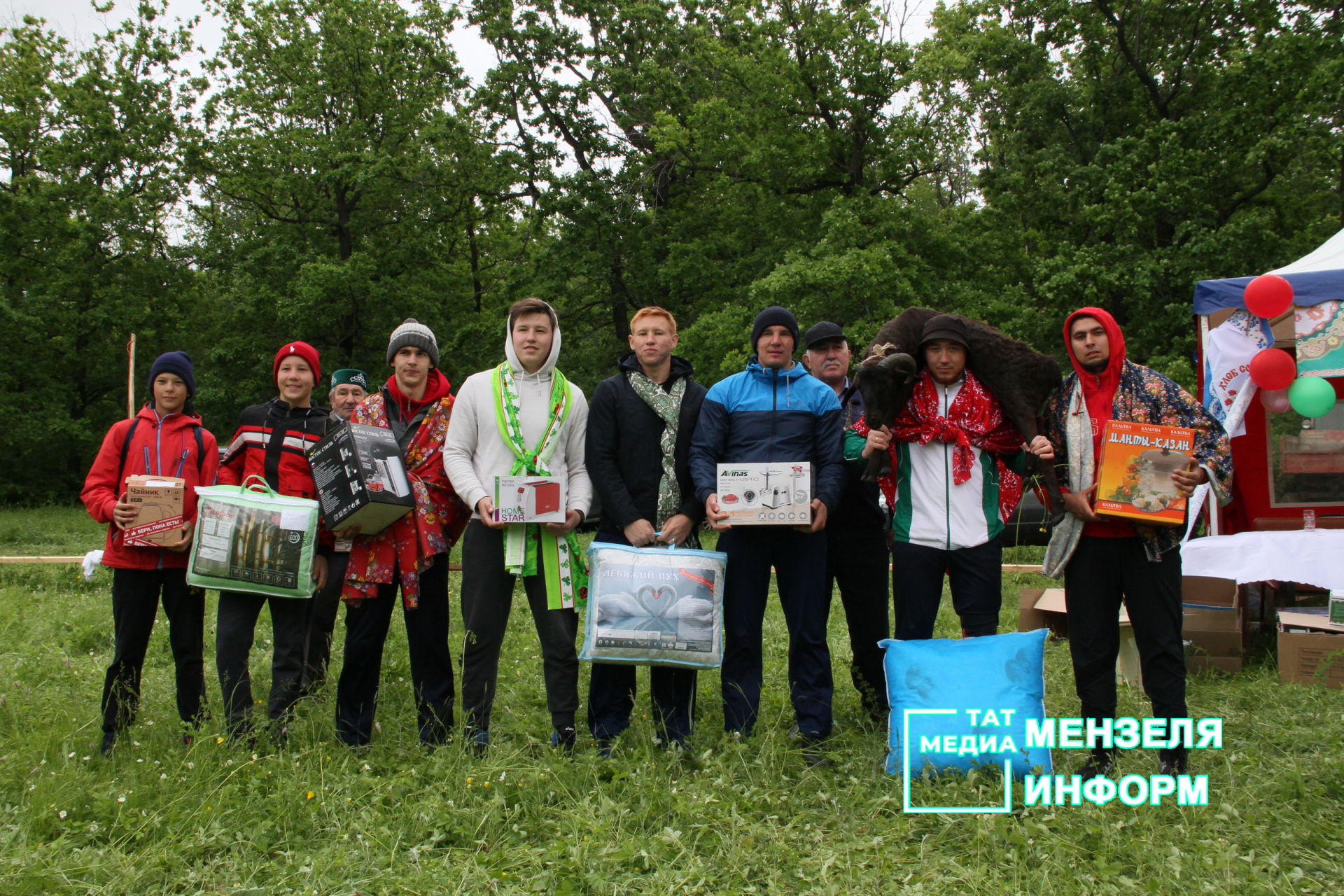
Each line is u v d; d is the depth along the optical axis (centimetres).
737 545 408
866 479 385
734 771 363
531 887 284
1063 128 1978
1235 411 655
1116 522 377
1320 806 334
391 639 623
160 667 573
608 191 2216
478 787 349
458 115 2234
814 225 1995
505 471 409
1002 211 1966
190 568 395
